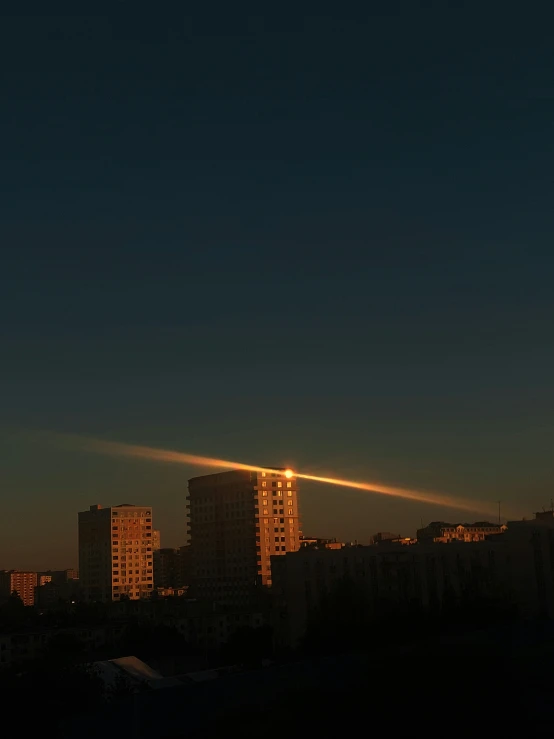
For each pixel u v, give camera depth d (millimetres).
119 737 44125
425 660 49281
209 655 159125
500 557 130500
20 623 191875
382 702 44531
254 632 141750
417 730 42656
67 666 85562
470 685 45906
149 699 45031
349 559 143125
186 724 44812
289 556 149625
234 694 46938
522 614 126375
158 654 160250
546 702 44938
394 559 138500
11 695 68875
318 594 145000
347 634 115188
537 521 128375
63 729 44469
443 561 134625
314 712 44000
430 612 117375
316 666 49562
